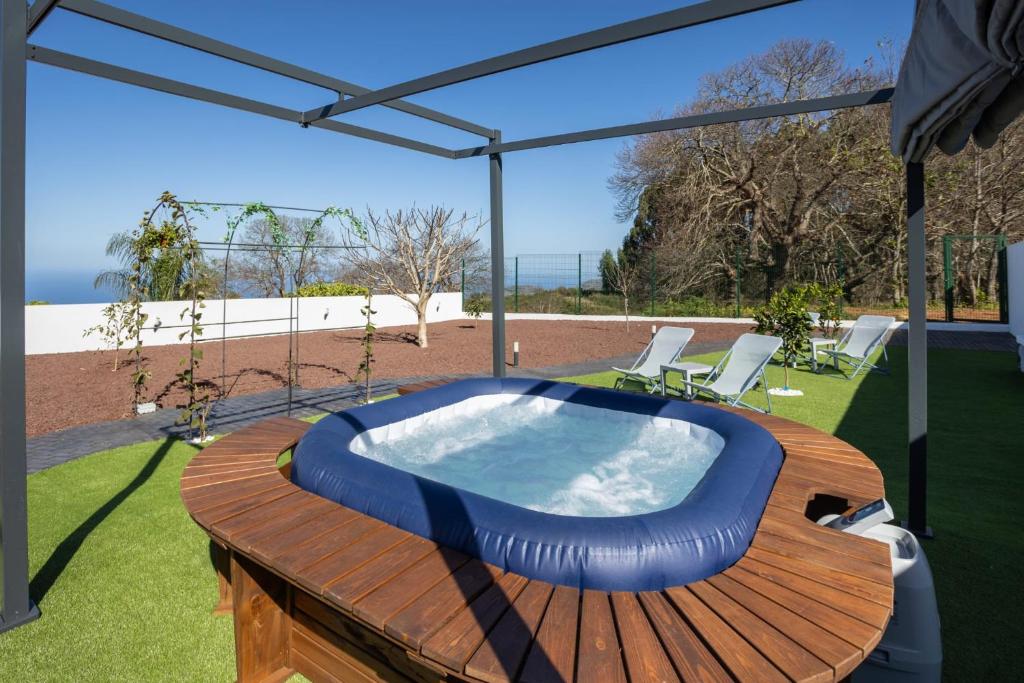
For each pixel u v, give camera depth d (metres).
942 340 13.00
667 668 1.54
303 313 17.11
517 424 5.91
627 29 2.86
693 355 11.11
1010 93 2.29
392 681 2.11
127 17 3.12
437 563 2.15
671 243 21.89
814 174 19.48
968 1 1.52
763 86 19.81
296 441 3.81
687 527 2.24
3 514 2.66
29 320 12.65
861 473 3.14
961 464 4.67
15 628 2.67
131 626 2.70
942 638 2.48
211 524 2.46
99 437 5.91
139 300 7.37
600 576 2.05
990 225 17.72
